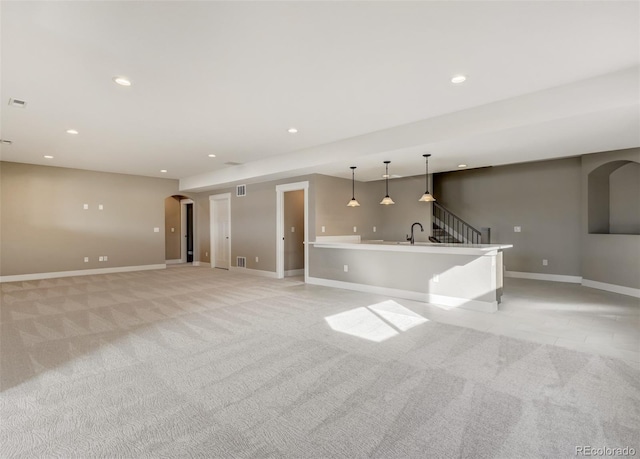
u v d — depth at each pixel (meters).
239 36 2.53
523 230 7.35
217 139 5.37
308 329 3.83
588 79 3.25
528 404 2.22
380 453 1.76
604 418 2.05
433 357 3.01
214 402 2.28
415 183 8.20
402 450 1.78
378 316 4.36
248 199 8.52
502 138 4.17
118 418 2.09
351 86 3.41
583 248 6.43
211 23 2.36
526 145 4.52
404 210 8.38
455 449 1.79
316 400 2.29
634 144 4.48
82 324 4.04
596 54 2.80
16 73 3.09
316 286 6.62
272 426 2.01
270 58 2.86
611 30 2.45
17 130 4.84
